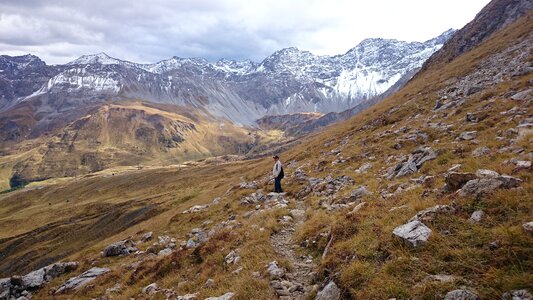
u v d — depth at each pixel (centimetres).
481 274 714
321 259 1262
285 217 2022
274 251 1523
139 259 2509
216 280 1376
